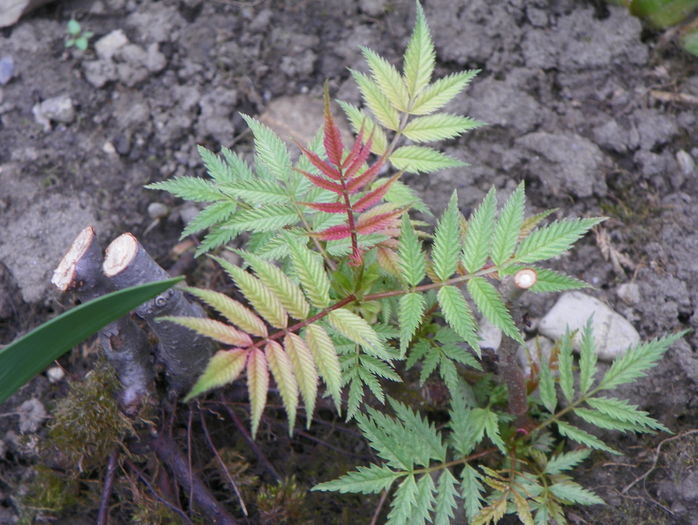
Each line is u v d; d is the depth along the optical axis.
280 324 0.34
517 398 0.43
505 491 0.42
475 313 0.50
